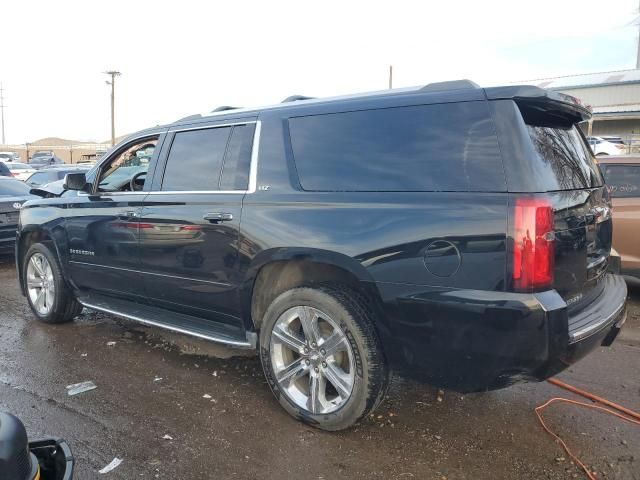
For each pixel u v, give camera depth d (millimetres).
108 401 3828
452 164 2914
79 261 5051
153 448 3213
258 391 3986
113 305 4910
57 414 3631
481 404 3791
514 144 2754
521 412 3678
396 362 3105
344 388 3262
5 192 9125
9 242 8758
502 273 2668
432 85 3148
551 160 2980
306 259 3309
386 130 3199
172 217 4094
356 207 3162
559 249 2781
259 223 3545
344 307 3184
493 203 2723
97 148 65188
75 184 4887
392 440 3305
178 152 4320
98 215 4777
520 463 3072
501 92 2842
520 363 2686
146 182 4461
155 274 4297
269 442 3275
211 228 3820
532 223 2625
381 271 3014
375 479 2916
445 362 2908
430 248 2863
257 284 3684
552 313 2611
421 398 3875
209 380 4191
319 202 3320
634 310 6156
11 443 1854
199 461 3078
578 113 3311
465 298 2750
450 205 2838
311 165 3471
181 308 4293
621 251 6512
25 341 5113
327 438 3320
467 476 2947
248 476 2939
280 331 3512
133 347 4934
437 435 3369
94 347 4930
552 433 3396
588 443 3287
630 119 38125
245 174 3781
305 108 3602
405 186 3047
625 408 3732
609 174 6605
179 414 3629
